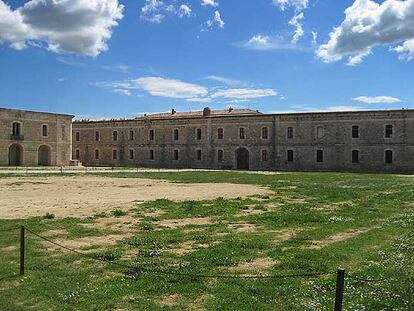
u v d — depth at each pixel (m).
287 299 8.52
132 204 22.95
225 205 22.78
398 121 64.44
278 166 73.38
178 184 38.38
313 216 18.91
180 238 14.31
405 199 25.66
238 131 77.50
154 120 86.75
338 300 6.59
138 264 11.05
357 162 67.38
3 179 40.75
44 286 9.46
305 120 71.31
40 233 15.00
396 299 8.40
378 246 12.83
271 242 13.70
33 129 78.06
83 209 20.89
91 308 8.23
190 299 8.64
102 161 93.50
